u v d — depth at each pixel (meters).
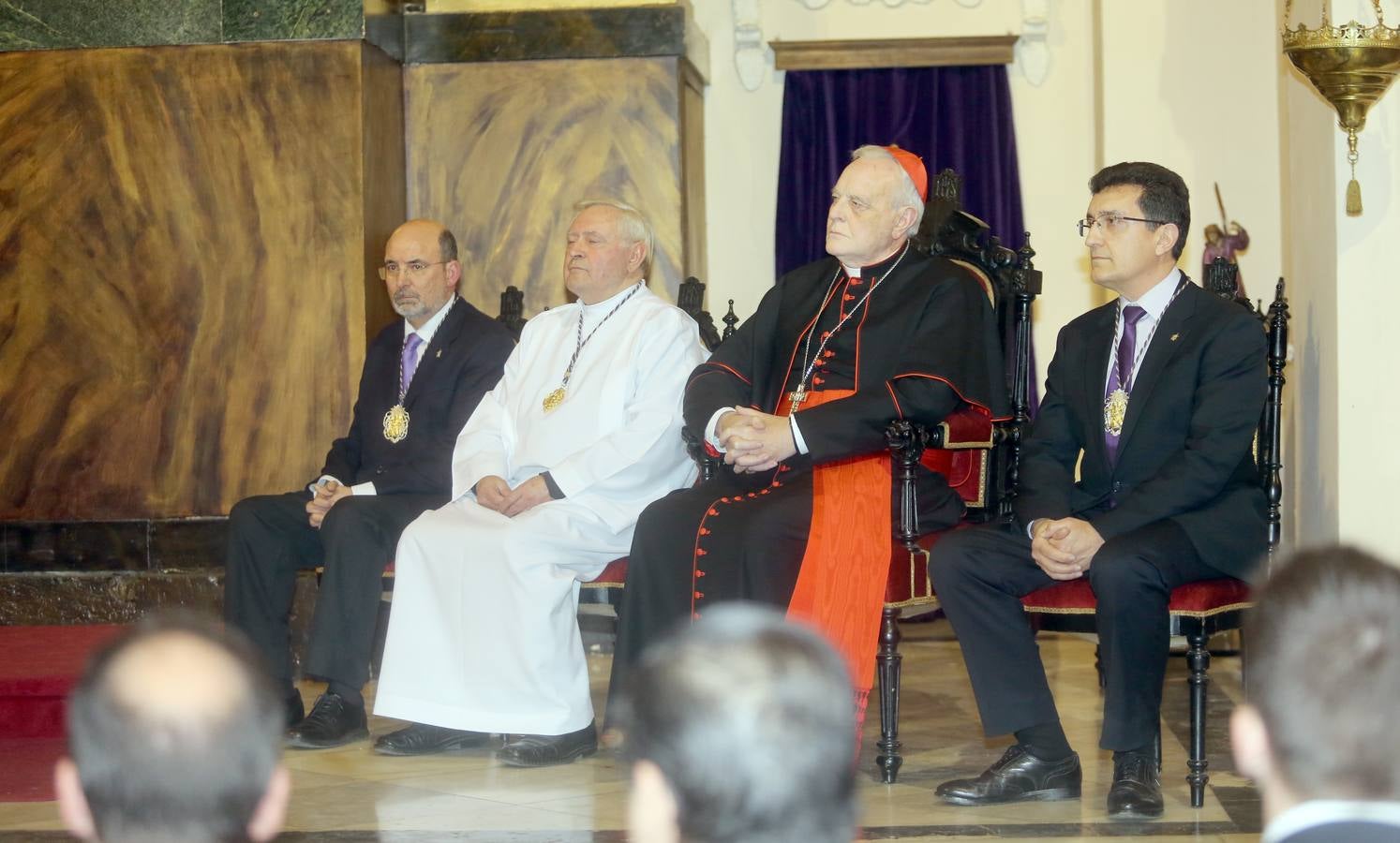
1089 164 7.81
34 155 6.61
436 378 5.55
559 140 7.07
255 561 5.15
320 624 4.95
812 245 7.88
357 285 6.56
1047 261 7.85
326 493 5.23
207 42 6.57
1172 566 3.97
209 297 6.61
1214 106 7.41
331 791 4.29
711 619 1.21
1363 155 4.83
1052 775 4.11
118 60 6.60
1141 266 4.38
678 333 5.18
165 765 1.17
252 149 6.58
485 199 7.10
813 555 4.38
